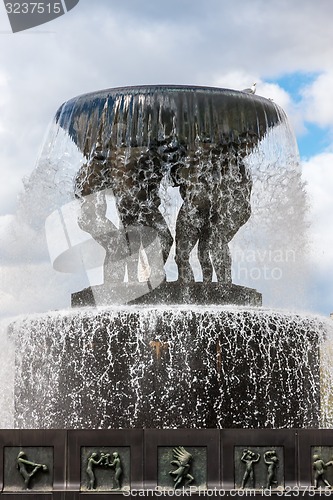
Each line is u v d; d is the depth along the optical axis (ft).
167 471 63.00
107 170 76.18
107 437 63.36
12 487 63.31
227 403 69.92
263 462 63.31
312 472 63.41
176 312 70.38
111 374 70.59
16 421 74.54
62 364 72.33
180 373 69.82
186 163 75.46
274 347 71.41
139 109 75.20
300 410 72.13
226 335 70.33
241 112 76.59
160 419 69.51
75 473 63.16
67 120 78.43
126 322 70.64
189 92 75.72
